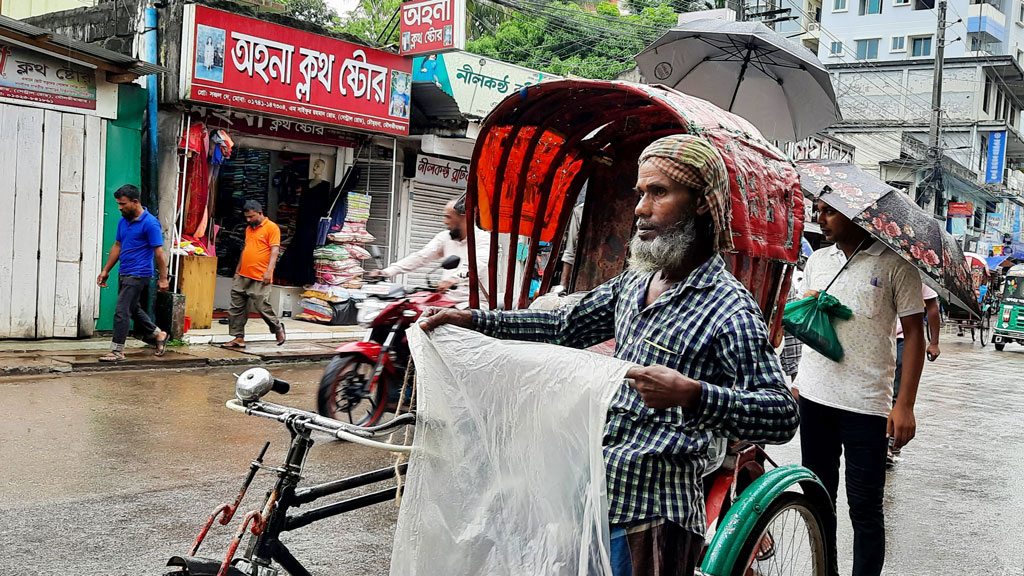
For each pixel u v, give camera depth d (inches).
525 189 145.6
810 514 119.7
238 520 177.9
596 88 118.2
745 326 89.8
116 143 390.6
